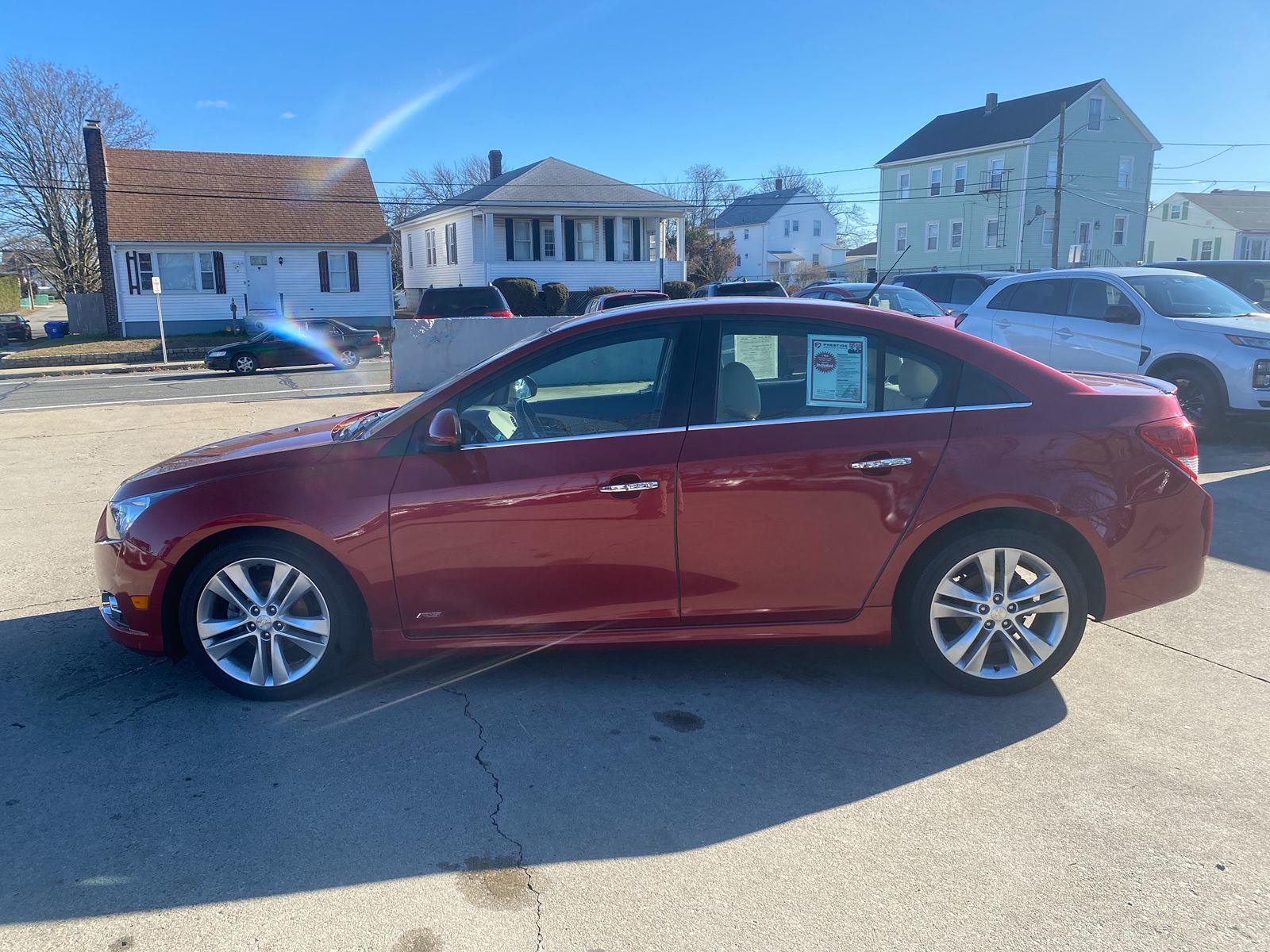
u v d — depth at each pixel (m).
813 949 2.45
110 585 3.93
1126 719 3.72
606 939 2.49
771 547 3.76
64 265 41.09
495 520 3.73
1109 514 3.73
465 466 3.75
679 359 3.83
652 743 3.56
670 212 36.28
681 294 36.22
